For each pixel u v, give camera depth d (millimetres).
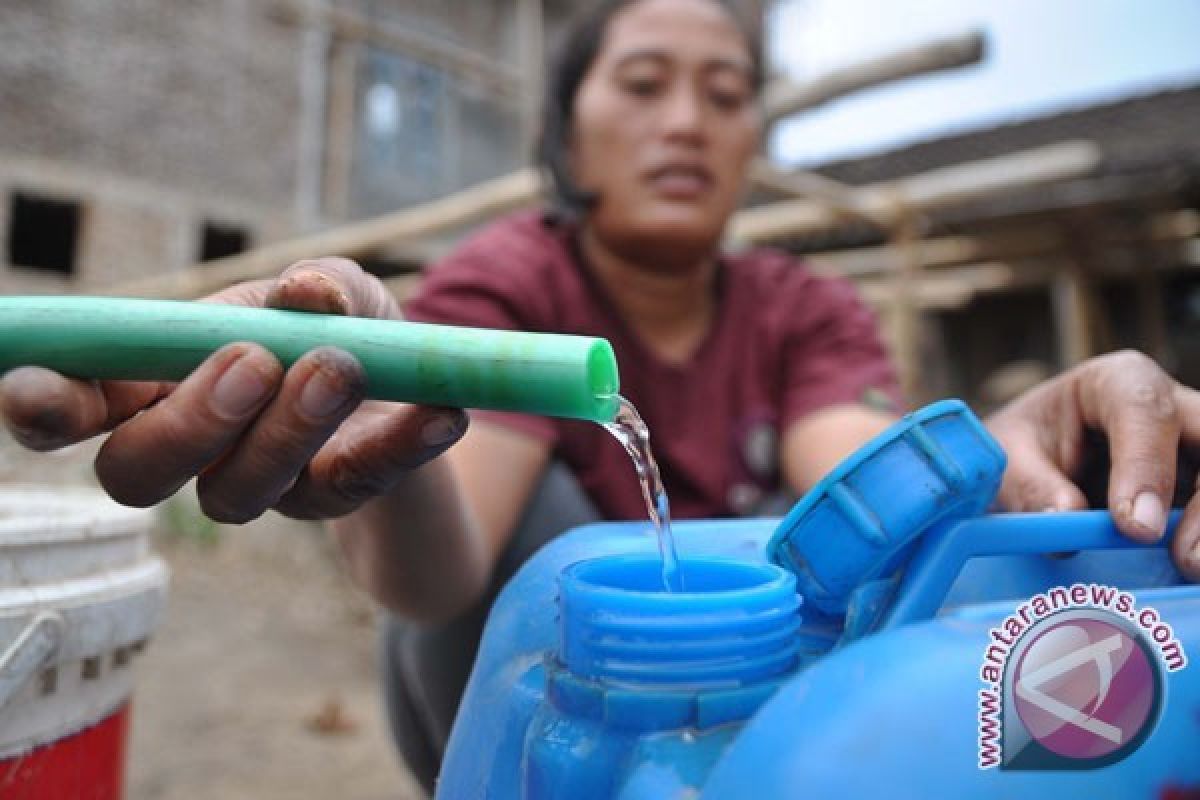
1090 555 588
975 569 578
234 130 7645
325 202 8125
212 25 7559
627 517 1251
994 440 506
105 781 806
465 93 8992
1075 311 5398
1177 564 559
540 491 1163
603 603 445
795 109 3184
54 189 6770
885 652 404
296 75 7992
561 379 464
